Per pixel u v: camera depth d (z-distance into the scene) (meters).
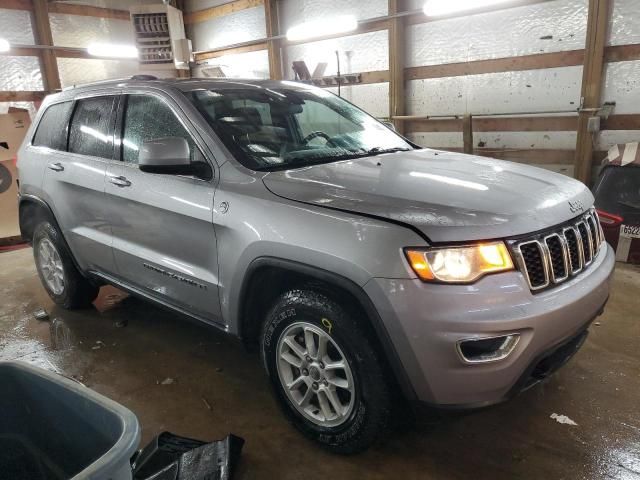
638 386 2.67
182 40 8.24
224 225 2.34
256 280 2.32
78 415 1.29
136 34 8.39
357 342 1.99
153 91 2.85
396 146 3.09
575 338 2.13
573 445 2.26
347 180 2.26
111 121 3.09
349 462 2.22
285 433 2.43
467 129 6.52
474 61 6.50
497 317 1.78
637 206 4.30
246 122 2.70
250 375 2.97
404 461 2.21
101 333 3.57
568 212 2.12
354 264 1.90
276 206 2.18
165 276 2.78
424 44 6.91
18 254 5.70
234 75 9.44
